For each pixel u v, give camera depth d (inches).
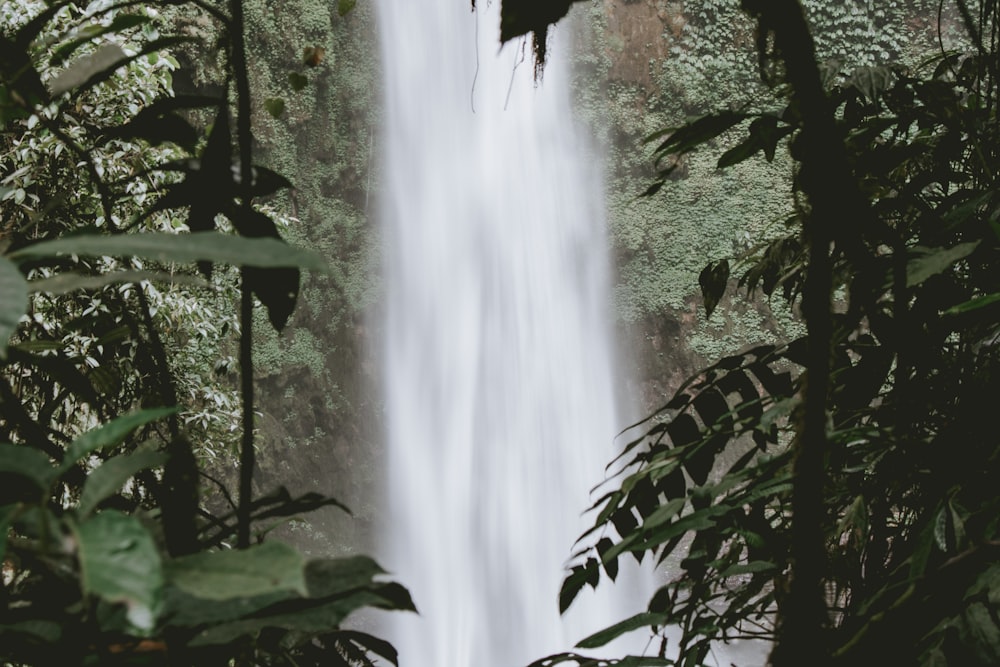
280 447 707.4
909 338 49.7
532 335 844.0
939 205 59.2
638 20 849.5
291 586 21.4
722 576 49.0
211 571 22.0
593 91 853.2
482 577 796.6
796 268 69.6
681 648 48.9
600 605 744.3
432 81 831.1
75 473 37.4
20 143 184.1
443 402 816.3
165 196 38.8
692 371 820.6
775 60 40.2
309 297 764.0
